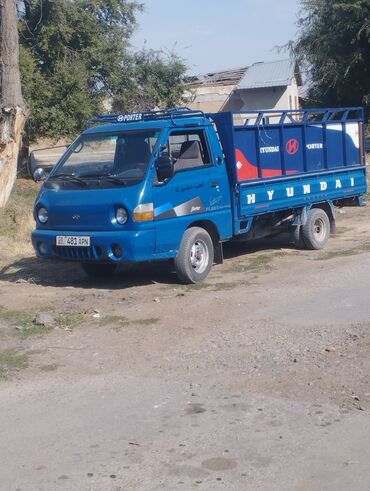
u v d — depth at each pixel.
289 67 45.88
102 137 10.09
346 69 32.28
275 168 11.62
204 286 9.91
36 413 5.66
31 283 10.52
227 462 4.68
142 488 4.36
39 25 24.86
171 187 9.60
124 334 7.77
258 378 6.28
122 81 28.09
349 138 13.69
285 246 13.09
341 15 31.69
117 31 27.56
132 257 9.20
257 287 9.75
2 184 16.44
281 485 4.36
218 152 10.52
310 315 8.18
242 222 11.08
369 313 8.12
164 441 5.04
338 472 4.51
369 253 12.04
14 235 13.95
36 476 4.57
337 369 6.40
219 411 5.57
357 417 5.37
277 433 5.12
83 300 9.34
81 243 9.48
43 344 7.50
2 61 16.42
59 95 24.38
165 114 10.27
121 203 9.23
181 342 7.43
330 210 13.30
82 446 5.00
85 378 6.47
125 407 5.73
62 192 9.84
